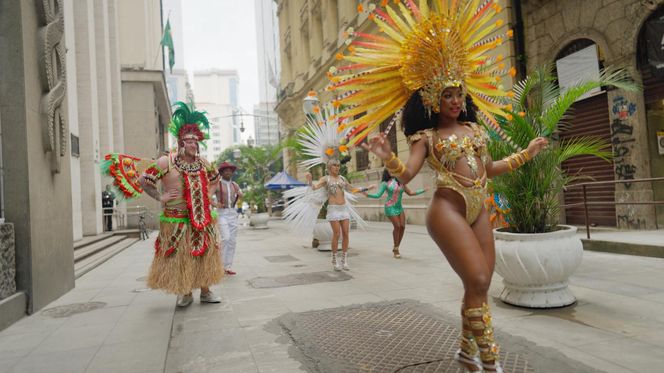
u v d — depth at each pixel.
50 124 5.57
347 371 3.00
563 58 10.32
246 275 7.00
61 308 5.23
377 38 2.86
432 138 2.78
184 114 5.07
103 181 17.69
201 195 4.92
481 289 2.57
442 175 2.76
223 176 7.24
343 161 12.90
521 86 5.33
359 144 2.74
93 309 5.12
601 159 9.84
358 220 7.84
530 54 11.04
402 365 3.06
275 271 7.28
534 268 4.21
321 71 23.67
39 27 5.67
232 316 4.57
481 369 2.70
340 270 7.00
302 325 4.07
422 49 2.71
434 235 2.73
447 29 2.70
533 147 3.12
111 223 16.59
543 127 4.72
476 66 2.93
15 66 5.16
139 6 23.39
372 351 3.35
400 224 8.13
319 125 7.77
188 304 5.08
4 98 5.12
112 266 8.90
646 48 8.79
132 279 7.20
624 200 9.20
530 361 3.01
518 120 4.44
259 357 3.37
